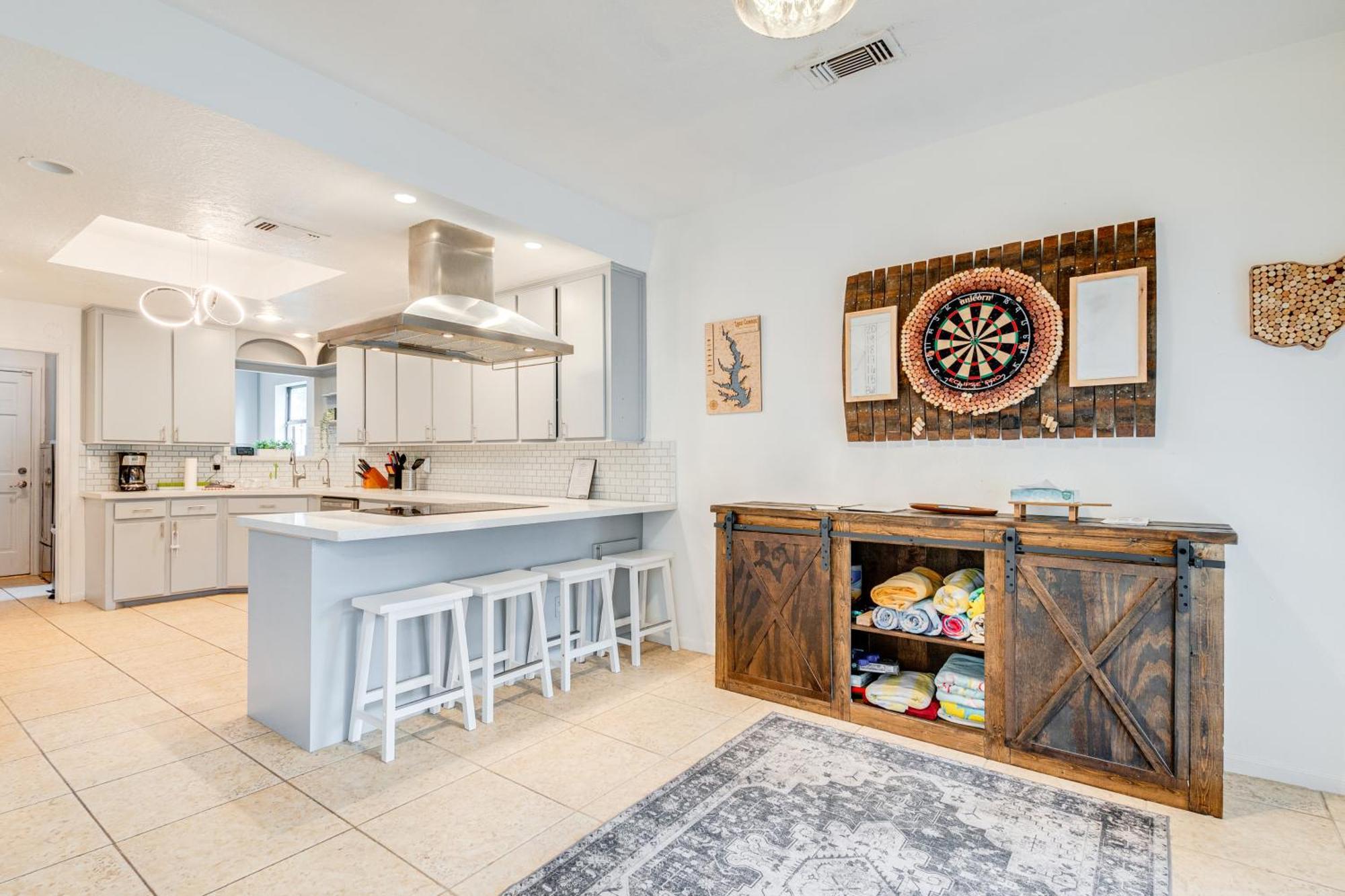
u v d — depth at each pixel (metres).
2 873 1.77
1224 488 2.41
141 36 1.99
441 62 2.34
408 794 2.21
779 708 2.97
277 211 3.04
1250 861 1.86
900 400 3.06
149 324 5.18
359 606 2.58
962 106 2.70
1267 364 2.35
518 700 3.07
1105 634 2.26
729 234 3.70
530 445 4.72
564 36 2.20
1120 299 2.54
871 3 2.05
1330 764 2.25
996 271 2.80
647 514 4.08
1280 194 2.33
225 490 5.38
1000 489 2.85
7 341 4.72
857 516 2.78
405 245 3.51
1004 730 2.44
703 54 2.31
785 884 1.75
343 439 5.68
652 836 1.97
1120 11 2.11
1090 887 1.74
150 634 4.14
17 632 4.20
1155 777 2.17
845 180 3.28
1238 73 2.40
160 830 1.99
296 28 2.15
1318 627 2.27
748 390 3.59
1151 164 2.54
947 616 2.61
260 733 2.69
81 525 5.08
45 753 2.51
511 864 1.84
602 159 3.14
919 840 1.95
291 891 1.72
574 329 4.03
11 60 1.87
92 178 2.67
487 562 3.27
